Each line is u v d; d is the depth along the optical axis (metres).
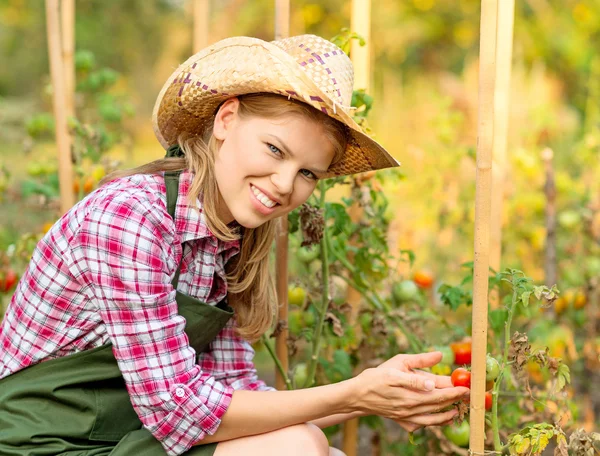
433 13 6.68
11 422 1.65
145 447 1.68
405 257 3.38
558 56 6.06
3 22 8.91
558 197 3.52
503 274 1.76
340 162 1.84
